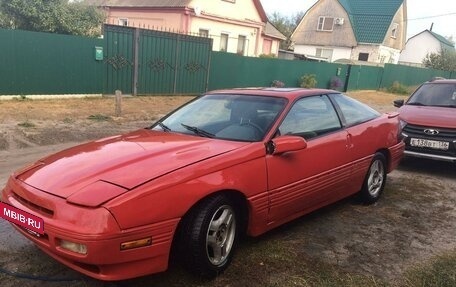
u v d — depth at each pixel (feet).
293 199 13.76
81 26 58.29
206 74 56.44
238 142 13.05
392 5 140.77
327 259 13.02
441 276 12.16
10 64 38.22
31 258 12.36
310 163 14.26
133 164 11.14
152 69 49.57
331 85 82.53
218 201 11.28
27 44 38.86
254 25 89.71
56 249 9.91
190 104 16.44
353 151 16.39
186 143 12.85
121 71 46.62
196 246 10.90
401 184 21.86
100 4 87.20
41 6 54.08
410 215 17.28
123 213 9.67
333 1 140.36
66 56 41.68
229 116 14.62
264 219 12.87
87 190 10.07
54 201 10.10
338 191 16.05
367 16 141.18
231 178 11.60
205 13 77.87
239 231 12.58
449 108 26.37
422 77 119.34
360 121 17.52
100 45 44.01
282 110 14.26
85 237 9.43
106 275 9.76
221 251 11.75
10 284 11.03
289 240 14.24
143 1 81.56
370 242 14.44
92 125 34.50
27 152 25.72
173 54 51.42
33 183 11.01
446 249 14.17
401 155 20.06
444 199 19.63
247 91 16.02
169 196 10.30
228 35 84.79
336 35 141.38
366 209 17.78
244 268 12.20
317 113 15.62
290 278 11.74
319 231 15.15
